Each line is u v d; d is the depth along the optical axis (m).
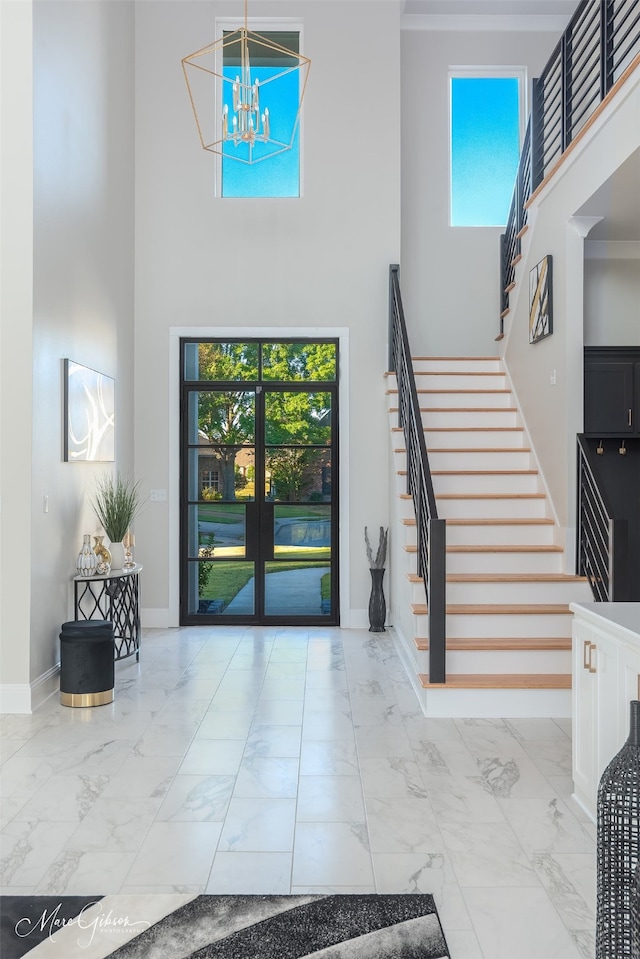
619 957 2.06
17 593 4.30
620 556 4.27
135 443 6.77
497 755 3.68
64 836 2.85
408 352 5.80
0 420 4.27
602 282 5.75
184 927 2.26
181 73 6.81
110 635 4.54
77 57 5.11
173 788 3.28
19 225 4.28
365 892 2.47
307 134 6.82
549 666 4.48
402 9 7.46
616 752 2.73
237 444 6.85
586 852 2.75
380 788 3.29
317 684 4.90
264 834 2.87
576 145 4.79
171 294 6.79
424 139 7.71
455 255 7.70
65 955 2.11
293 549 6.86
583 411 5.28
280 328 6.78
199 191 6.80
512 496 5.66
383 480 6.77
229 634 6.46
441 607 4.26
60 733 3.97
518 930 2.27
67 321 4.91
